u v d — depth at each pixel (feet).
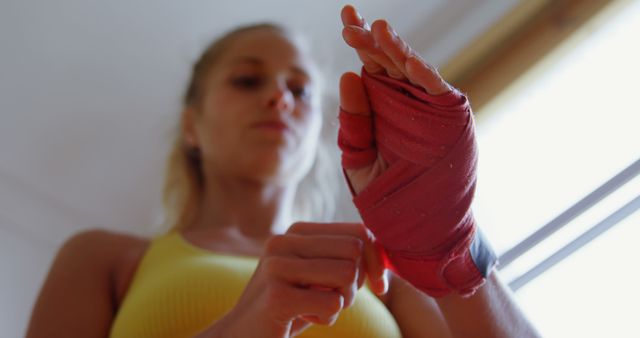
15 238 6.03
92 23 5.17
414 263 1.80
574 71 5.27
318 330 2.34
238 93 3.29
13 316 5.81
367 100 1.75
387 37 1.60
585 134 5.02
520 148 5.29
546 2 5.39
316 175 4.42
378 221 1.77
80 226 6.24
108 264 2.90
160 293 2.45
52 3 5.01
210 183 3.34
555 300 3.89
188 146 3.68
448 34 5.61
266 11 5.33
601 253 3.81
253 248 2.97
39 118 5.60
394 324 2.59
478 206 5.29
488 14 5.50
